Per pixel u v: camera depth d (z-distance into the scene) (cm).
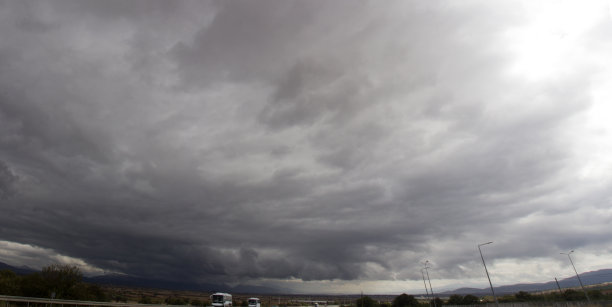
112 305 6278
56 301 5288
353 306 16875
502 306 10556
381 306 15125
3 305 4759
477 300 13812
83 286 7350
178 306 7362
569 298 11050
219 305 7781
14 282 6494
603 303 8169
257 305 8612
